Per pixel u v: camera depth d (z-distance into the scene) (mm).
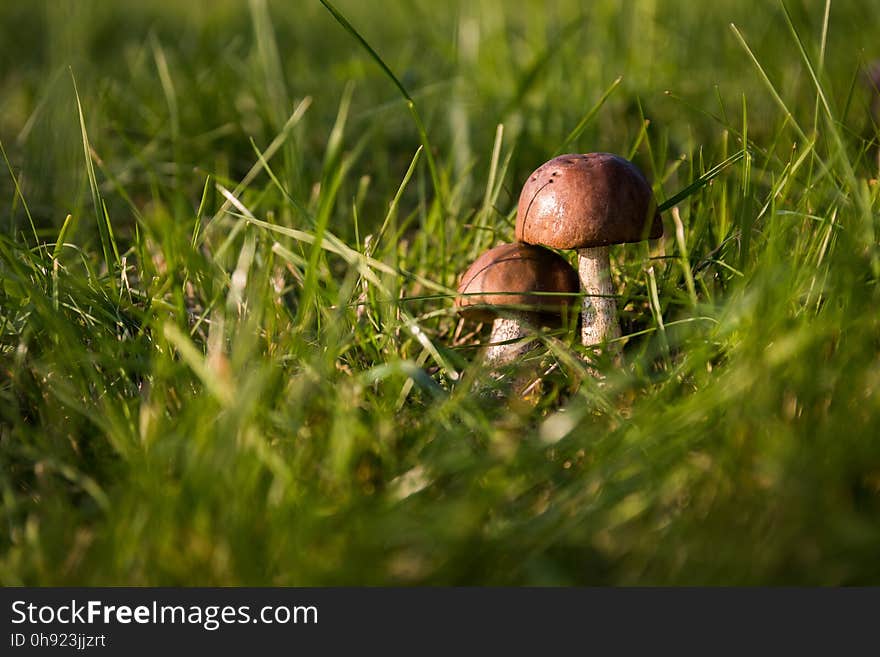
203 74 1256
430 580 785
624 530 795
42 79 1246
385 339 891
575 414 823
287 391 848
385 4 1876
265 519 793
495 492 797
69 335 854
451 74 1238
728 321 845
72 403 834
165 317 874
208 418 813
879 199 883
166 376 843
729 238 905
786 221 871
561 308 888
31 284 861
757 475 803
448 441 828
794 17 1165
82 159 1063
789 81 1112
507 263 895
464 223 990
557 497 805
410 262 968
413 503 805
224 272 908
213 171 1096
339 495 809
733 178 989
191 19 1803
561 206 865
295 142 1035
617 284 936
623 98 1146
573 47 1181
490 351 910
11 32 1780
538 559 782
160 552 784
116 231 1033
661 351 858
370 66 1362
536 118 1112
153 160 1102
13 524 815
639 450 805
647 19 1290
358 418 841
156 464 800
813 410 820
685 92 1159
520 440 835
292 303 958
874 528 779
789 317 847
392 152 1171
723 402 813
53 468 828
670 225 987
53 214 1037
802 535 780
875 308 831
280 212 1024
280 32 1666
